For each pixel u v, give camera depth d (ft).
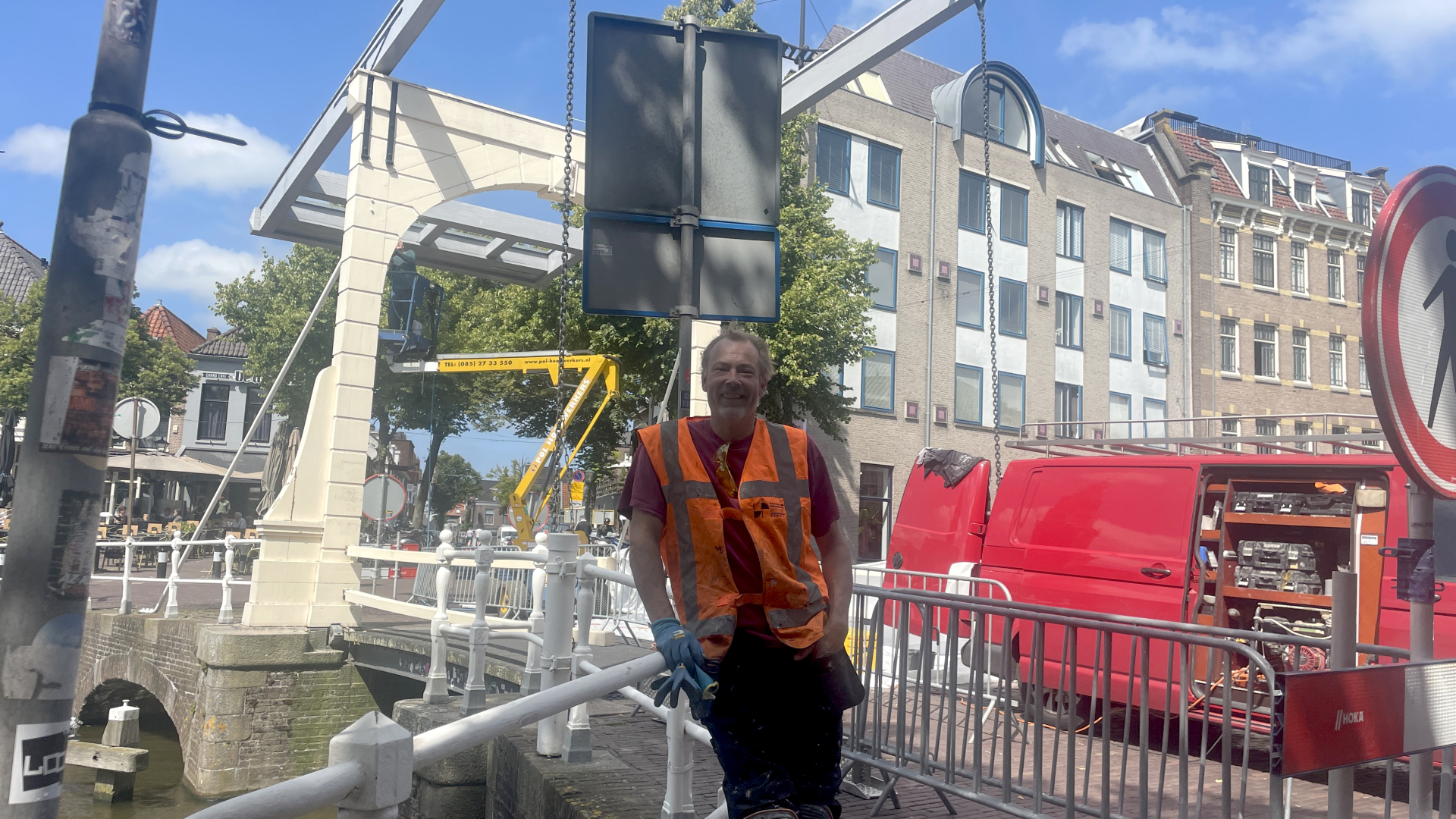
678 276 16.57
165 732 45.70
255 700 34.09
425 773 19.51
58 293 7.32
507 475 167.32
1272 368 111.96
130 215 7.61
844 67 29.94
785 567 7.74
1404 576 7.56
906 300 86.89
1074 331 99.19
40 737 6.89
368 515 53.83
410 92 38.58
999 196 94.73
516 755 17.16
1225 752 11.09
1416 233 7.22
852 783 15.66
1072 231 100.48
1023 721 13.83
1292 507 21.97
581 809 13.48
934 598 14.07
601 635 31.42
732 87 17.22
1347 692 5.71
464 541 90.68
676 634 7.15
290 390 99.40
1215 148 116.16
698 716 7.20
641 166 16.63
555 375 65.31
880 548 83.87
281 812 4.88
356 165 37.45
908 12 27.71
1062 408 97.45
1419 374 7.23
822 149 83.20
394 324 54.24
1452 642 18.24
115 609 45.75
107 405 7.40
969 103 93.97
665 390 64.13
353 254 37.17
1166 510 22.11
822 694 7.88
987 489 29.04
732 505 7.88
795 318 63.67
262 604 35.58
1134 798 15.28
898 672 14.88
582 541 40.75
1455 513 7.46
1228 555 23.09
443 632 23.35
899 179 87.61
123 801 33.14
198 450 138.00
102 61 7.69
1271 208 111.96
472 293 101.09
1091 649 22.33
